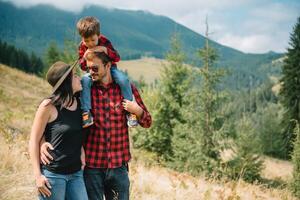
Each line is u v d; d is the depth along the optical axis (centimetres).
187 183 1016
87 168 457
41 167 422
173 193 825
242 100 15625
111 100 457
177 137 2294
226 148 2312
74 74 430
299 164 2258
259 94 16575
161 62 2502
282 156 4725
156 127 2400
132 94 470
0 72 3853
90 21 448
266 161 4184
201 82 2305
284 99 4616
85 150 452
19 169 735
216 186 1120
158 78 2525
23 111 2214
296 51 4531
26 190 619
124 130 468
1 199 581
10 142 883
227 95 2297
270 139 4800
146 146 2408
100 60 442
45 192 410
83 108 434
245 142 2381
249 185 1211
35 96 3409
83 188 436
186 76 2484
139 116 461
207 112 2283
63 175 420
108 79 459
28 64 10094
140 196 783
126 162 469
